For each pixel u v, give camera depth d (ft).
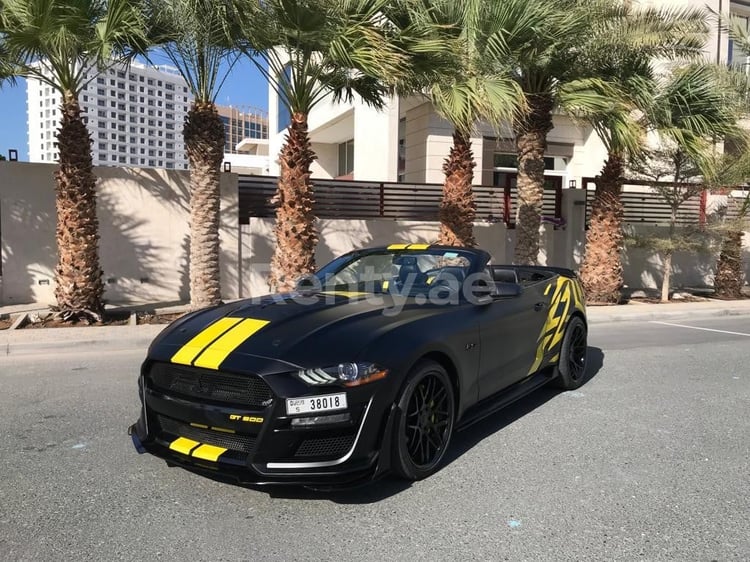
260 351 11.47
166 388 12.20
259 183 44.42
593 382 21.97
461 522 11.09
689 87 40.04
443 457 13.57
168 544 10.27
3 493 12.25
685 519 11.29
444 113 31.53
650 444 15.31
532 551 10.10
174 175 40.81
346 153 85.46
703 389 21.07
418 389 12.63
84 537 10.50
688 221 51.55
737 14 71.20
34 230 37.91
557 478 13.10
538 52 35.47
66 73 30.68
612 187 44.32
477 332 14.56
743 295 54.60
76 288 32.04
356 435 11.14
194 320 13.91
